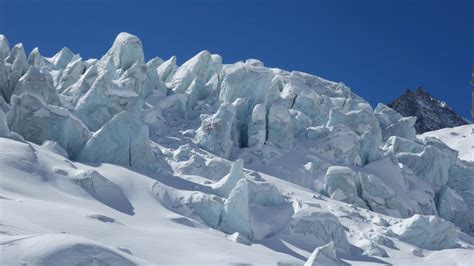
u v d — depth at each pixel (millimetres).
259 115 45969
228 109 44219
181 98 49906
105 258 13305
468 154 79938
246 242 24609
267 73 49562
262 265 19328
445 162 50938
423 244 31578
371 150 48188
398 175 45781
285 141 46625
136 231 20375
